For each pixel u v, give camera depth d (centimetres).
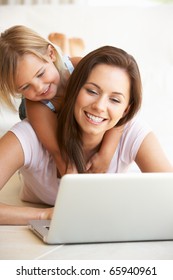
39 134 178
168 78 356
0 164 171
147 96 336
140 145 183
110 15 386
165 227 136
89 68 161
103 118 163
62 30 383
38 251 126
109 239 135
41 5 390
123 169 189
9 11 389
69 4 397
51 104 184
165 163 183
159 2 416
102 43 379
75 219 127
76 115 167
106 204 126
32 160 180
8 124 299
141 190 126
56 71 185
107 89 160
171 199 130
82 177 121
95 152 182
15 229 147
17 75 179
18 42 179
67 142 173
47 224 144
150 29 382
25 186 206
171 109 324
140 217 132
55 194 192
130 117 174
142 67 367
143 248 132
